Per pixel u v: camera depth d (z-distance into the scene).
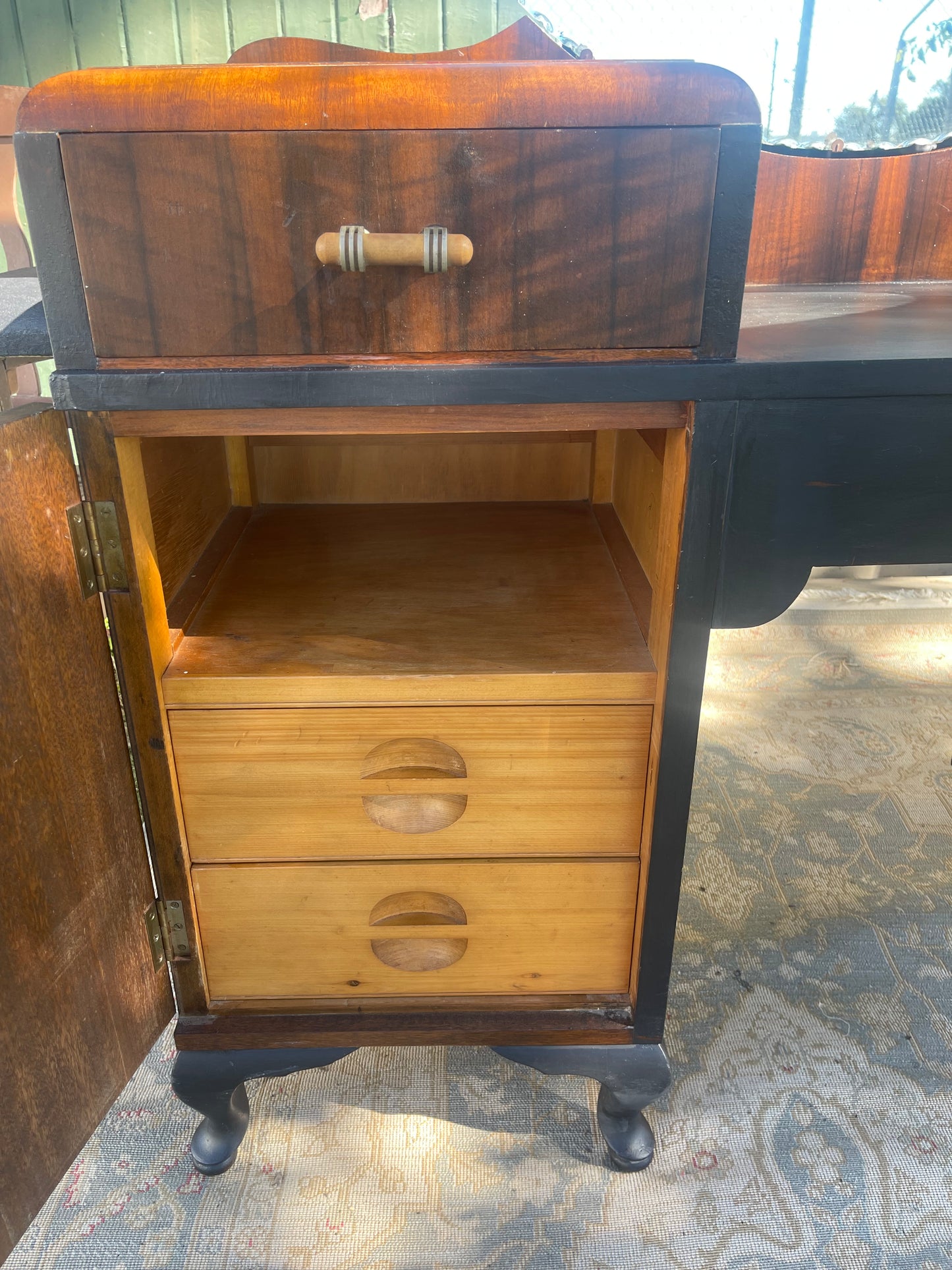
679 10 0.90
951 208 0.93
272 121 0.50
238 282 0.54
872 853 1.27
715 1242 0.79
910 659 1.70
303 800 0.72
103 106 0.50
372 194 0.52
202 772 0.71
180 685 0.67
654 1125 0.90
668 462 0.63
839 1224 0.81
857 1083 0.94
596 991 0.81
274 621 0.77
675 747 0.68
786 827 1.31
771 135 0.92
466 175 0.51
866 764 1.44
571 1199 0.83
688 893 1.20
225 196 0.52
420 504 1.04
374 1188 0.84
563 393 0.56
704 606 0.63
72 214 0.52
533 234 0.53
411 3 1.10
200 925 0.77
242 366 0.56
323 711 0.68
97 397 0.56
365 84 0.50
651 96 0.50
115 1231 0.81
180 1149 0.88
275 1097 0.93
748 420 0.57
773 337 0.64
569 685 0.68
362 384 0.56
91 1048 0.70
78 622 0.63
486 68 0.50
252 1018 0.80
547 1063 0.80
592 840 0.74
